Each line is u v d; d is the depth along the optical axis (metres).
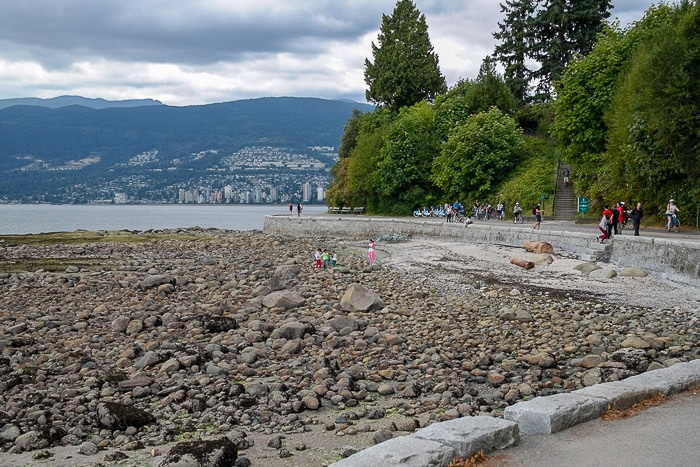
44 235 67.19
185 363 18.31
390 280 34.12
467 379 16.84
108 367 18.77
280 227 69.12
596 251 35.25
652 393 11.45
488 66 78.31
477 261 38.31
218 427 13.66
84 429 13.87
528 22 81.44
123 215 193.88
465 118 74.50
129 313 26.12
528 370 17.50
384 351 19.59
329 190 88.44
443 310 25.88
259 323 22.70
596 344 19.86
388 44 89.19
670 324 22.36
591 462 8.62
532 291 29.06
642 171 43.09
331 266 40.28
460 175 65.56
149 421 14.10
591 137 54.12
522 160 66.44
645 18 55.25
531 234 42.09
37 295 31.33
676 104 40.38
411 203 73.12
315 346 20.33
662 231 40.53
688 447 9.07
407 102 88.50
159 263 43.53
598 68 54.22
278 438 12.57
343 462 8.11
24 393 16.39
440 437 8.82
